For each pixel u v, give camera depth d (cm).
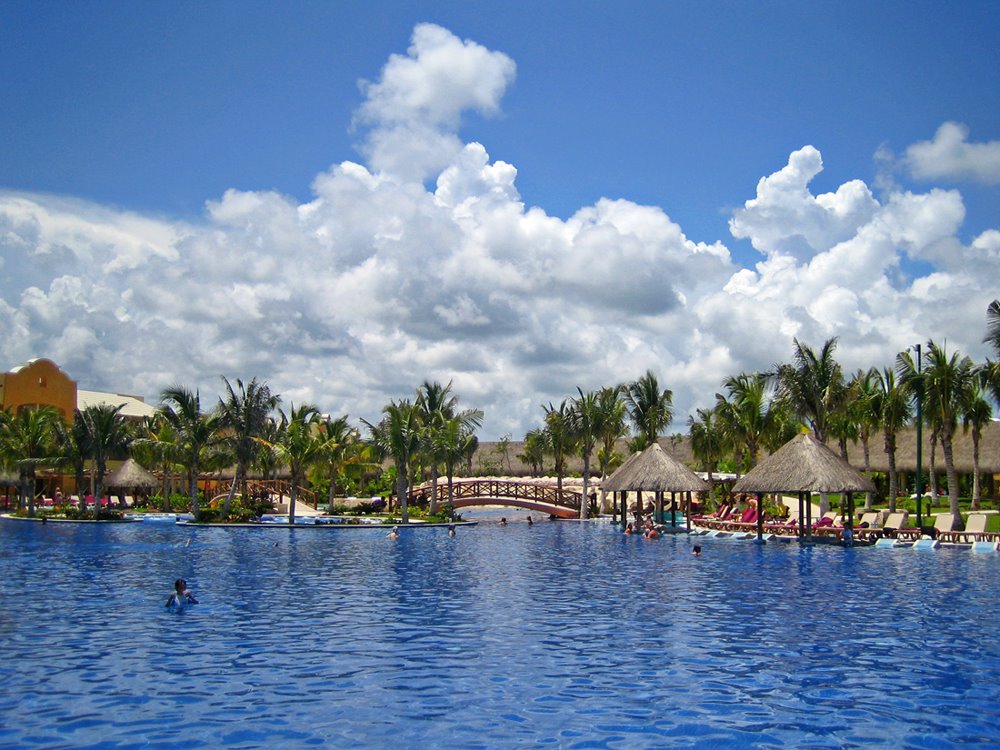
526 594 2230
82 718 1092
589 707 1152
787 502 6450
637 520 4747
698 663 1409
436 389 5762
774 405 5634
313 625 1752
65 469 6234
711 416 6309
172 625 1744
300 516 5584
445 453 5216
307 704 1158
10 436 5956
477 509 9138
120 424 5575
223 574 2650
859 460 6550
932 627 1741
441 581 2495
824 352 5116
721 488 6894
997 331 4094
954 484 4191
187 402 5103
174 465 6550
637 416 6494
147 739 1013
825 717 1112
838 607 2002
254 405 5109
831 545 3806
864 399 5272
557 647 1532
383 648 1518
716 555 3372
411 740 1015
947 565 2958
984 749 995
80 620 1803
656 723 1085
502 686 1257
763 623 1786
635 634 1658
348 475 6862
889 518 4028
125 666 1372
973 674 1337
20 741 1004
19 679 1286
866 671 1355
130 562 3000
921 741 1021
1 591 2245
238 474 5425
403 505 5097
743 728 1066
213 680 1283
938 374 4131
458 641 1585
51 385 7806
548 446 6731
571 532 4794
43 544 3756
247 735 1030
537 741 1016
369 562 3047
